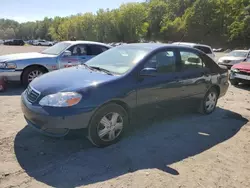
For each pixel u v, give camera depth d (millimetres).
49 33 110188
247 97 7863
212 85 5508
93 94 3520
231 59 15578
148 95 4141
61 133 3418
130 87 3881
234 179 3123
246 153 3848
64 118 3330
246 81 9273
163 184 2924
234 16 61906
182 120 5180
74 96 3398
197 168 3328
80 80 3715
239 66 9633
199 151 3830
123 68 4094
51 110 3352
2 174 2977
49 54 8109
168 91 4469
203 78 5219
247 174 3256
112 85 3711
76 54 8156
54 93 3449
